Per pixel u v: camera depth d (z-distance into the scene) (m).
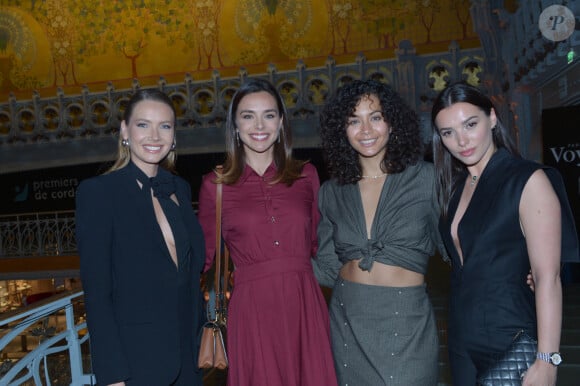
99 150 11.51
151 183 2.32
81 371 3.28
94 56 11.71
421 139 2.52
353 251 2.46
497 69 8.66
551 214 1.86
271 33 10.92
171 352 2.22
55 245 11.01
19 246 10.85
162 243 2.25
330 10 10.60
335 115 2.50
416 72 9.89
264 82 2.65
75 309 9.22
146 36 11.51
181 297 2.33
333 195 2.60
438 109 2.09
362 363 2.44
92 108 11.61
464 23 9.88
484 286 1.99
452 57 9.70
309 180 2.73
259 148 2.60
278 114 2.64
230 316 2.60
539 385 1.86
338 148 2.52
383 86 2.45
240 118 2.60
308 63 10.76
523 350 1.92
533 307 1.99
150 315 2.19
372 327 2.40
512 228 1.94
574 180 6.25
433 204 2.40
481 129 2.03
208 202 2.67
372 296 2.41
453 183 2.26
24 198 11.86
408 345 2.37
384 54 10.33
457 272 2.12
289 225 2.58
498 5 8.05
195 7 11.28
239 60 11.14
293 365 2.51
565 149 6.30
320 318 2.57
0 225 11.23
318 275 2.75
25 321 2.81
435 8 10.02
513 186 1.94
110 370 2.05
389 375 2.36
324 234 2.67
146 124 2.26
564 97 6.34
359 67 10.19
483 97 2.05
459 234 2.07
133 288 2.18
